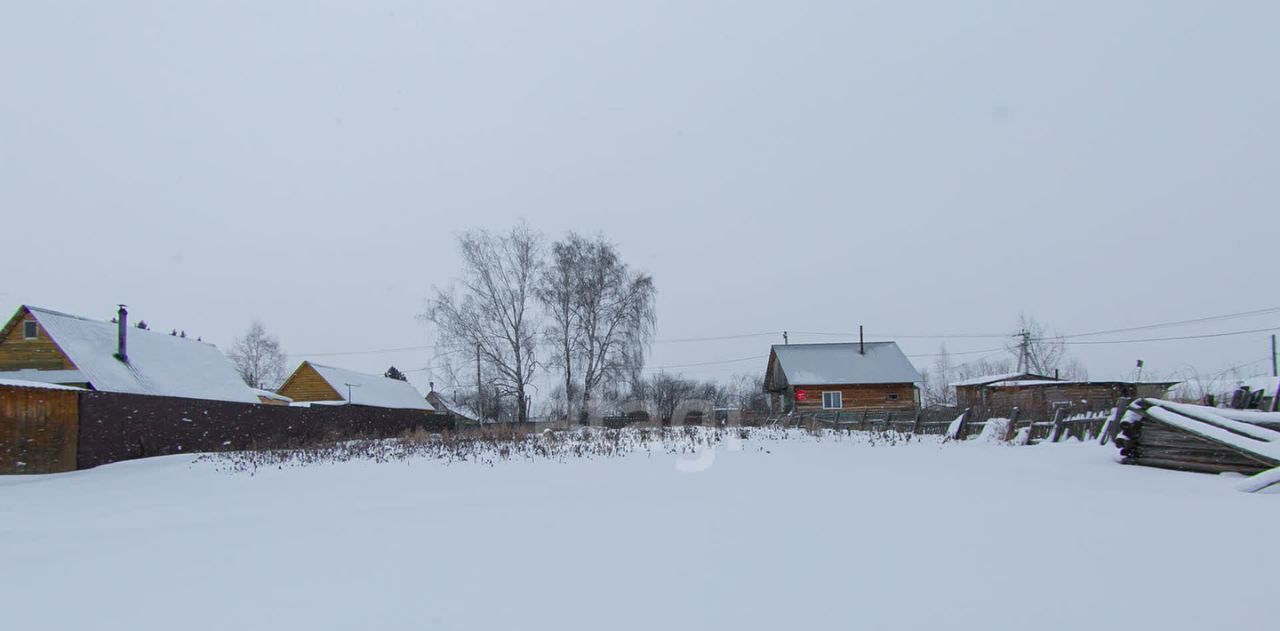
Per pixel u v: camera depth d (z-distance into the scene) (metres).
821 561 4.62
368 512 8.02
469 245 33.38
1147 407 10.12
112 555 5.74
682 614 3.66
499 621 3.63
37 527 8.19
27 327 24.00
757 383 63.28
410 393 51.25
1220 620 3.37
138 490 12.36
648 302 33.53
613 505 7.54
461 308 32.88
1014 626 3.36
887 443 17.30
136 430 20.64
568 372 32.50
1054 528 5.43
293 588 4.41
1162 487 7.86
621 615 3.68
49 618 3.94
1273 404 13.02
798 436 20.17
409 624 3.63
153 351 27.14
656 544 5.32
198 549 5.86
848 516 6.21
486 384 32.50
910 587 4.00
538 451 16.11
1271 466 8.22
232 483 12.71
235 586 4.51
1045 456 11.77
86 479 15.14
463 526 6.51
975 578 4.13
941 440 18.11
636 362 32.59
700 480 9.83
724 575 4.36
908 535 5.33
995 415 19.69
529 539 5.70
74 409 18.30
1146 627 3.31
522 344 33.19
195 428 23.42
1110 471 9.57
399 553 5.35
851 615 3.57
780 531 5.64
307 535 6.37
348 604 4.02
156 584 4.64
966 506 6.59
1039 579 4.07
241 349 65.19
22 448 16.78
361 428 35.94
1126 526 5.44
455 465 14.09
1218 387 16.70
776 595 3.93
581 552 5.13
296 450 20.25
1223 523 5.45
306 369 41.91
